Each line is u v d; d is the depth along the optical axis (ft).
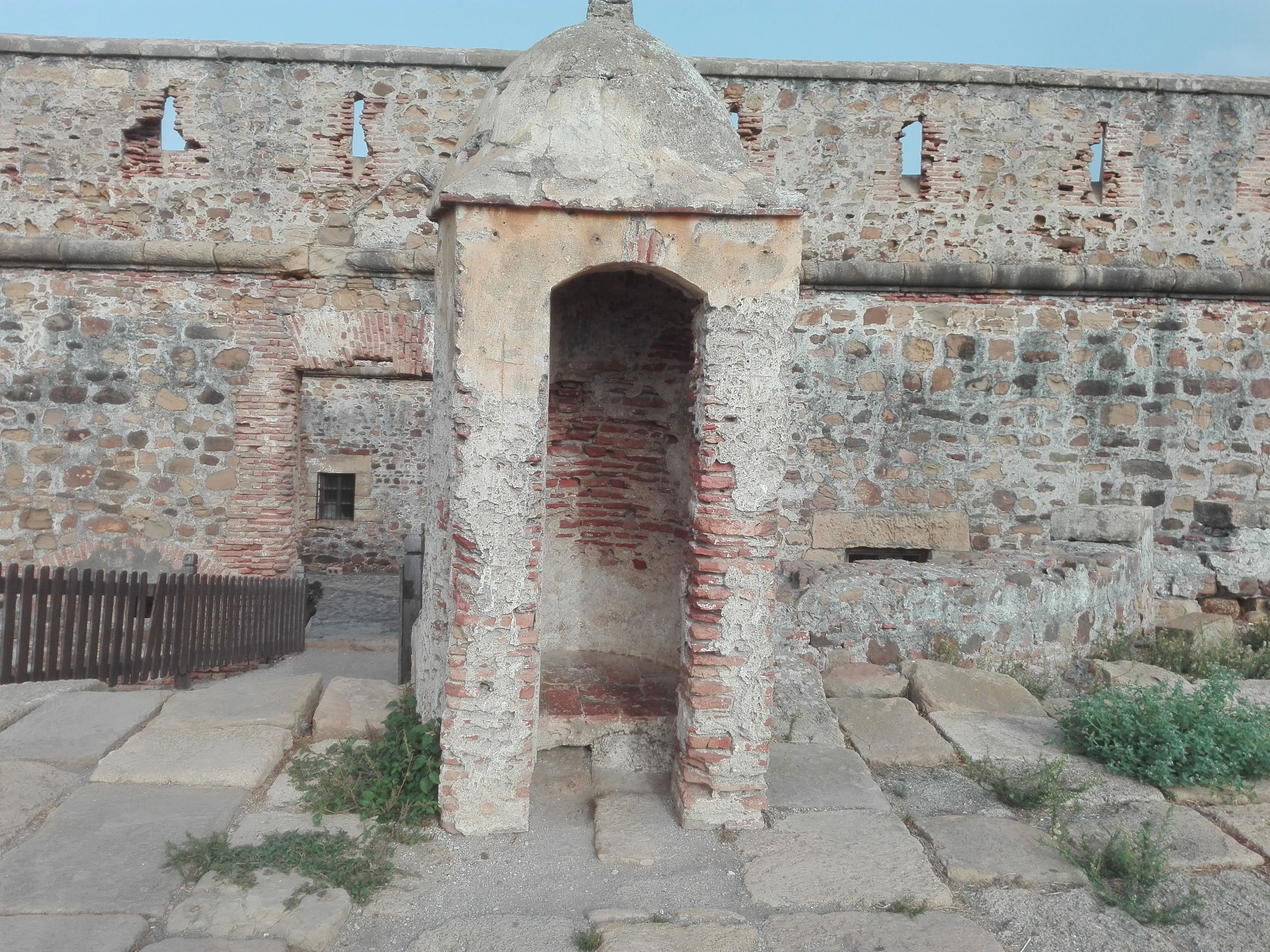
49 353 27.27
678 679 15.85
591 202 13.21
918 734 17.80
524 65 14.70
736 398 13.74
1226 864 13.29
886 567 23.63
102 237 27.32
